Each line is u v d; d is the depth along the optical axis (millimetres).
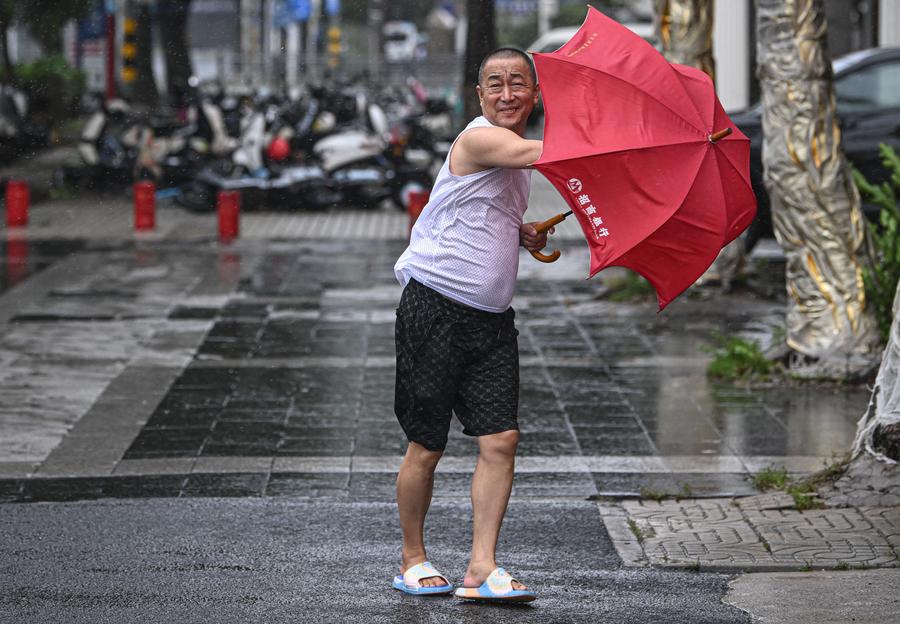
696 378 25859
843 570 15344
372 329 31422
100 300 35438
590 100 13219
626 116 13148
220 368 27078
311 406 23875
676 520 17312
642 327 31484
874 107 40125
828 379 24812
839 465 18703
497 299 14109
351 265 42062
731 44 50406
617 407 23578
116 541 16422
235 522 17266
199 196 56250
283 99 71125
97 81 112000
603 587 14773
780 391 24578
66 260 43188
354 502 18250
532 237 14078
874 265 25234
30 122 81312
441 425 14297
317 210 56844
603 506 18031
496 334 14266
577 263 43156
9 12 76688
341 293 36719
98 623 13562
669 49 33375
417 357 14188
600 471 19688
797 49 24609
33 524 17141
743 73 50562
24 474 19719
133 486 19094
